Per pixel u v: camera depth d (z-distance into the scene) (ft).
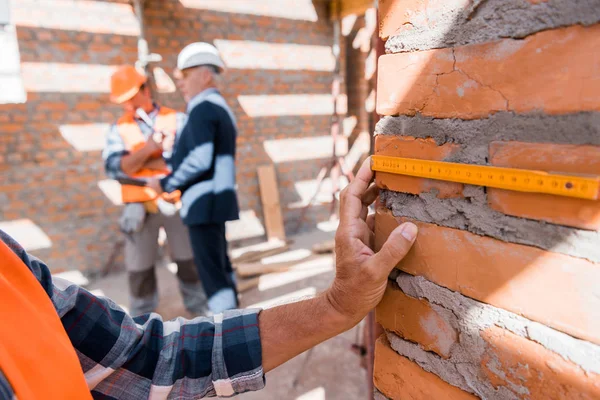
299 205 15.94
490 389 2.20
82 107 11.78
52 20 11.15
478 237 2.14
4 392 1.48
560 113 1.76
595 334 1.75
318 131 15.96
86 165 12.03
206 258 8.21
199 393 2.55
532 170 1.86
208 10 13.23
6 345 1.59
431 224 2.35
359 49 17.06
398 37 2.42
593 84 1.65
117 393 2.42
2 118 10.98
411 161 2.37
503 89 1.94
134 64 12.29
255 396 7.03
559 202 1.80
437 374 2.48
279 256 13.74
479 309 2.18
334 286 2.52
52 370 1.70
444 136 2.23
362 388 7.11
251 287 11.34
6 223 11.32
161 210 9.18
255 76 14.35
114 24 11.85
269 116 14.85
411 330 2.59
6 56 11.05
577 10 1.66
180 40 12.94
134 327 2.48
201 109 7.73
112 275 12.66
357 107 17.66
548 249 1.87
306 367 7.75
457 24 2.09
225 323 2.66
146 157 8.74
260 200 15.07
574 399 1.85
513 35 1.88
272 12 14.25
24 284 1.85
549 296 1.89
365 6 14.03
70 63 11.49
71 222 12.05
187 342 2.56
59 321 1.93
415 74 2.34
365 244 2.52
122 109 12.24
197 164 7.69
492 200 2.05
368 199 2.77
